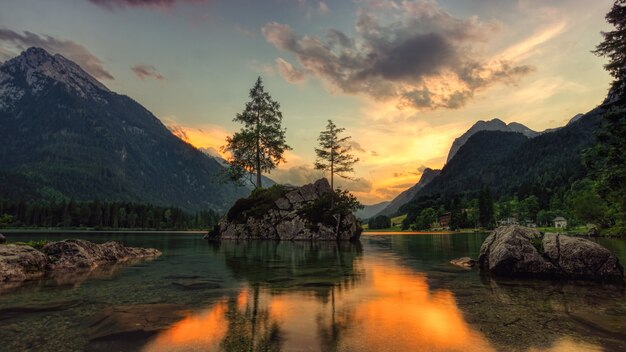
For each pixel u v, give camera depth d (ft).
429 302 35.55
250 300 36.22
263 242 158.51
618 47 66.64
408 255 92.73
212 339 23.88
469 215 574.56
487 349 22.26
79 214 547.49
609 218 263.29
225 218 195.72
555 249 55.36
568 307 33.47
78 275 53.57
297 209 188.44
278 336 24.56
